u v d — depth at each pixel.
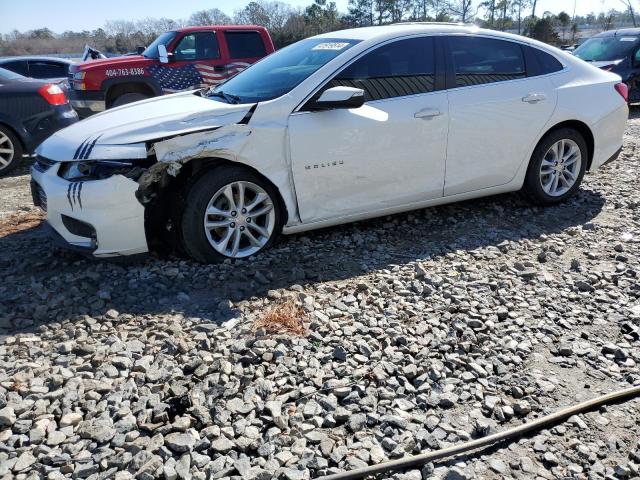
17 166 7.94
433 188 5.01
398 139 4.71
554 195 5.67
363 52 4.67
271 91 4.58
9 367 3.08
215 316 3.62
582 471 2.44
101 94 10.16
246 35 10.97
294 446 2.52
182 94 5.29
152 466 2.37
